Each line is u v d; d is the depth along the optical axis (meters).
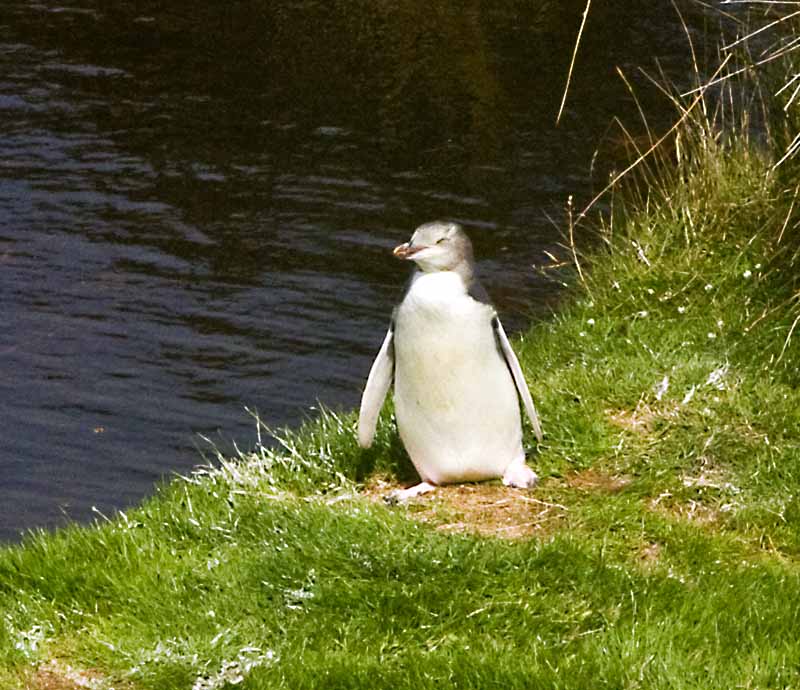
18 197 18.08
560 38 23.75
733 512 9.38
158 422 12.91
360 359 14.13
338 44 24.08
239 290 15.68
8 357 14.11
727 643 7.79
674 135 19.11
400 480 10.24
